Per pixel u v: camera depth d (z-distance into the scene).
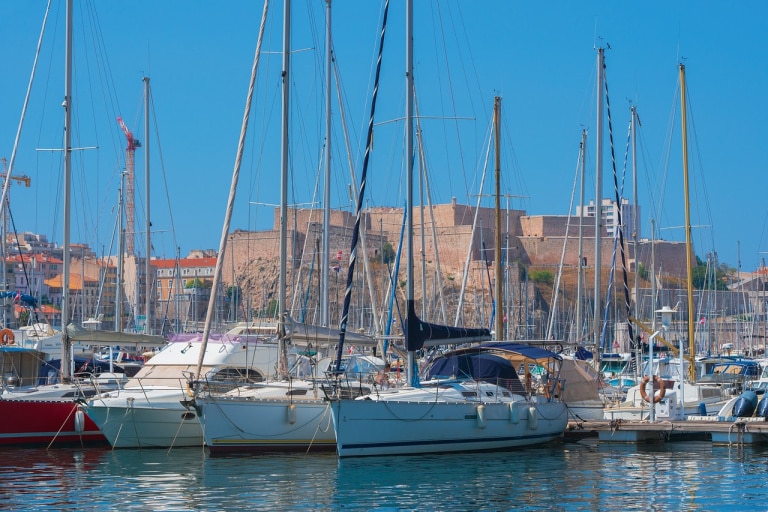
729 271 189.62
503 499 26.30
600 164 54.38
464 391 33.97
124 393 34.38
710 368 60.31
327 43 47.34
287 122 36.12
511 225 183.50
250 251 158.50
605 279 138.50
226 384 33.06
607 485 28.47
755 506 25.64
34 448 34.66
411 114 34.97
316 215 107.31
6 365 38.88
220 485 27.59
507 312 79.06
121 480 28.42
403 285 122.62
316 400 32.81
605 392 46.25
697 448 36.41
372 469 30.03
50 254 184.25
